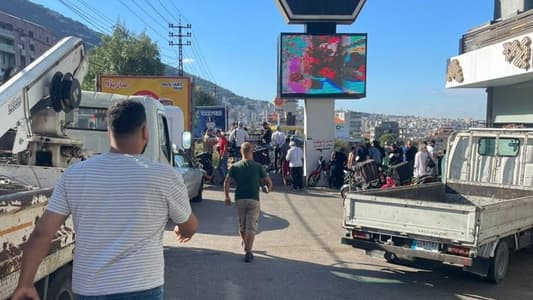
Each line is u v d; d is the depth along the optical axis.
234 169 7.66
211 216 11.48
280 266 7.38
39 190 3.52
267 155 20.27
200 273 6.93
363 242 6.96
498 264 6.69
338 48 17.94
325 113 18.17
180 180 2.71
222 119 39.62
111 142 2.67
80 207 2.50
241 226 7.67
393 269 7.36
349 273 7.11
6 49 95.50
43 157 5.78
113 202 2.49
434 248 6.39
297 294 6.12
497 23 16.34
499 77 14.83
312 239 9.28
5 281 3.05
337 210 12.76
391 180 14.15
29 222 3.34
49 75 5.50
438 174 15.52
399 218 6.65
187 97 21.14
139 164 2.59
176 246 8.50
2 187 4.38
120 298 2.43
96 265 2.44
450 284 6.70
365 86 18.05
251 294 6.08
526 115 16.23
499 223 6.48
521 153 8.53
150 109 8.24
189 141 12.38
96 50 54.22
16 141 5.04
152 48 54.56
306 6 17.61
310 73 17.91
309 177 17.81
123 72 52.72
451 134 9.39
